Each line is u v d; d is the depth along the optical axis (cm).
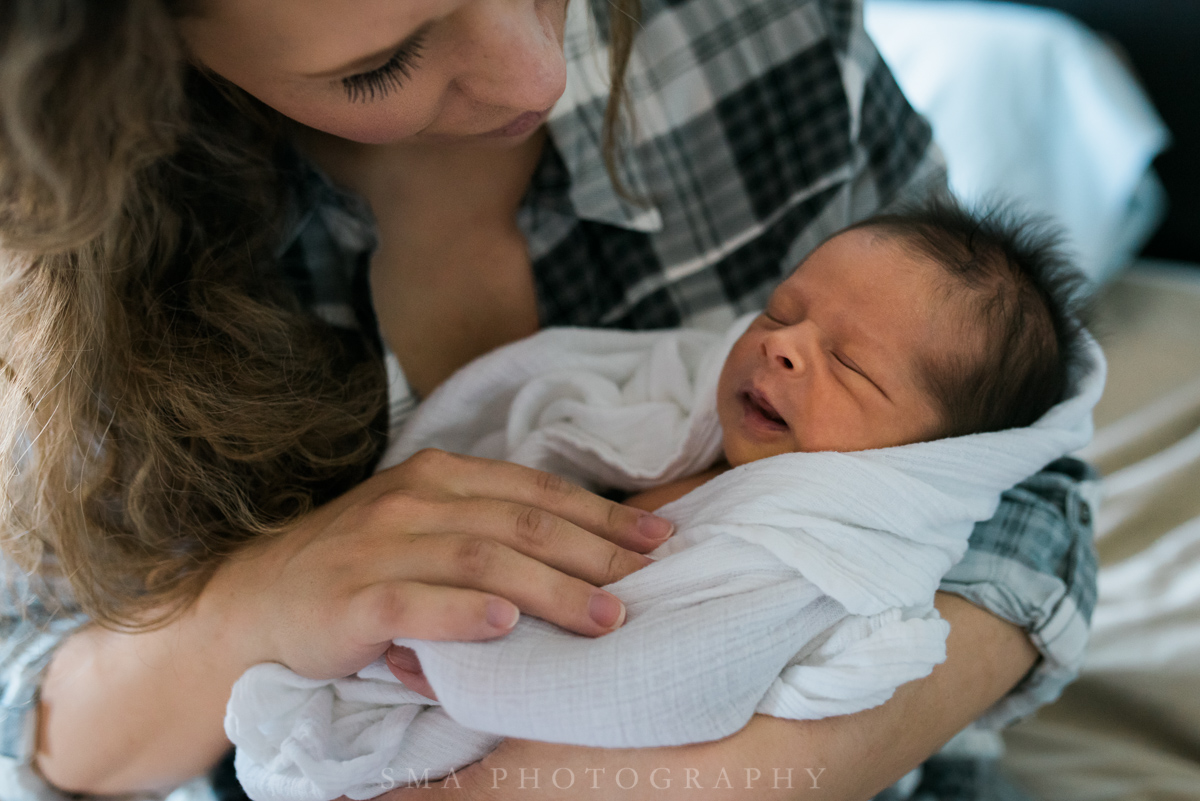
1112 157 172
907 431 74
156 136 54
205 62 54
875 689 59
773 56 94
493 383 86
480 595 58
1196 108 194
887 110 101
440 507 65
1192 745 109
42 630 76
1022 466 71
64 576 73
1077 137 176
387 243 86
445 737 65
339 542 66
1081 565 78
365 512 67
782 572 61
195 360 73
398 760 65
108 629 72
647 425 84
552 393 88
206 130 72
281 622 65
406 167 82
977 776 94
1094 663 118
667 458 82
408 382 92
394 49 50
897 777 69
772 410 76
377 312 88
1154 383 162
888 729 65
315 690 67
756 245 98
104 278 68
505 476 69
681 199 94
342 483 83
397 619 59
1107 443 151
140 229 71
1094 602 78
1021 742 114
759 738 60
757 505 64
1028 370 75
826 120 95
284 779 63
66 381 68
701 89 93
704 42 92
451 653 58
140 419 71
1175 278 187
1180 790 101
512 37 52
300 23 47
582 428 85
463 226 87
